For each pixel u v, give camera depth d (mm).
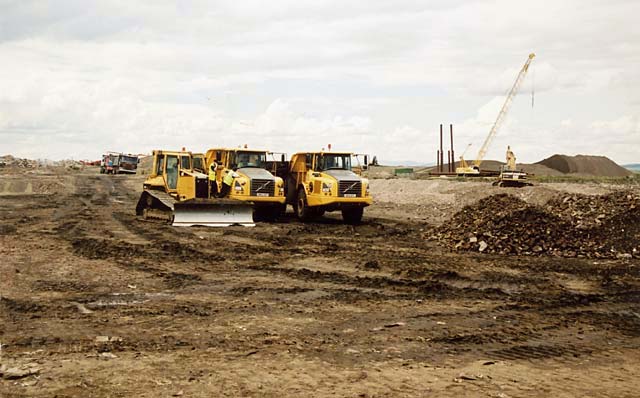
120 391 6270
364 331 8938
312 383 6625
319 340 8391
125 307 10125
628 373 7289
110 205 33250
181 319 9406
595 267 14914
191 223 22688
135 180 58781
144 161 88938
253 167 25703
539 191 33781
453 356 7816
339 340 8422
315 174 24938
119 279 12500
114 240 18156
